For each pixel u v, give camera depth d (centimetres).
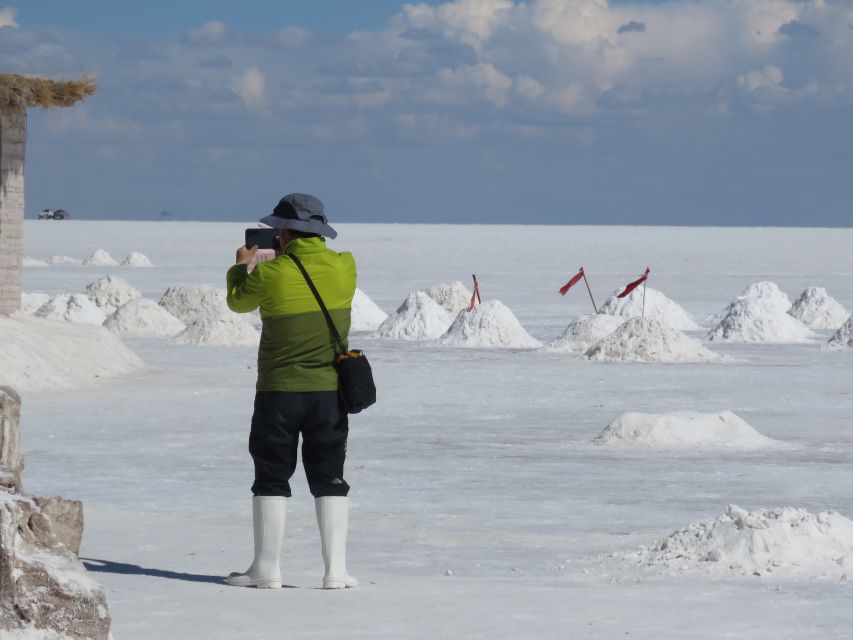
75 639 884
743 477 2427
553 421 3419
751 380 4619
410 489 2278
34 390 3897
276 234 1343
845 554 1385
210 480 2367
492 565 1502
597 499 2159
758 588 1233
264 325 1322
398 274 14100
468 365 5175
